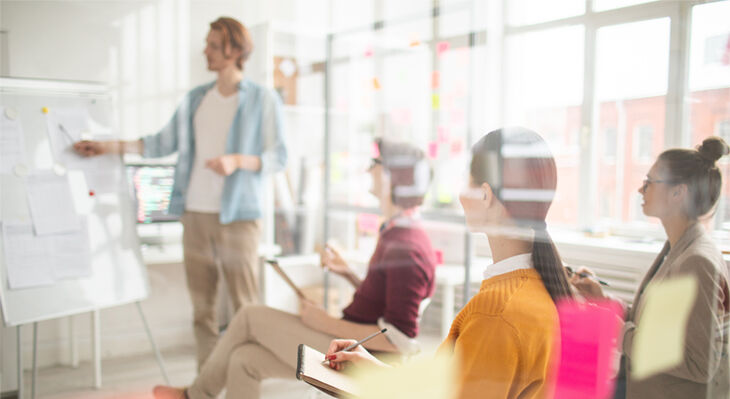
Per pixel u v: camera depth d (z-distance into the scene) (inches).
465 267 78.3
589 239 64.4
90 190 80.8
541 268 39.0
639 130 70.8
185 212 93.5
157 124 99.0
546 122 80.1
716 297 52.5
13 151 75.0
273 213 99.5
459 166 89.4
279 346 67.8
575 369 48.0
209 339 93.1
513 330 35.5
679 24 67.2
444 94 95.5
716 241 55.1
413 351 58.4
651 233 65.6
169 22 99.1
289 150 102.5
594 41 74.3
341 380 41.4
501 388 35.6
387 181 67.2
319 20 106.2
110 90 90.7
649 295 53.9
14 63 88.0
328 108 105.5
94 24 93.6
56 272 75.8
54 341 86.7
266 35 104.7
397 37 101.0
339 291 92.7
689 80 67.5
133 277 82.5
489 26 87.8
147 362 89.0
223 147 97.6
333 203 101.0
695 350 52.3
